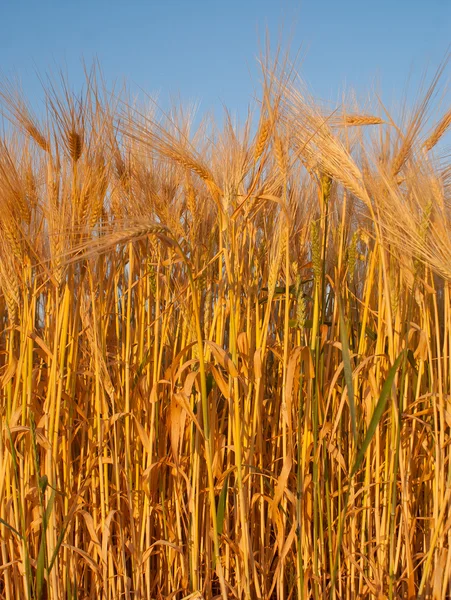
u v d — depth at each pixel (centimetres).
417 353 137
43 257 142
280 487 132
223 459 142
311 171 140
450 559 135
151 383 145
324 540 145
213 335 143
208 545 141
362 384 147
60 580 139
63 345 135
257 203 137
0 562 144
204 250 148
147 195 144
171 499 147
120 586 139
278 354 139
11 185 133
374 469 145
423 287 145
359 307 154
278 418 149
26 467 137
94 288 142
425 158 139
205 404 128
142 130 134
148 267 143
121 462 145
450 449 135
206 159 146
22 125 142
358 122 145
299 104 137
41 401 149
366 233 145
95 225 135
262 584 141
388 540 138
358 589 143
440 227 134
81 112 136
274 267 134
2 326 160
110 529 143
